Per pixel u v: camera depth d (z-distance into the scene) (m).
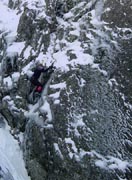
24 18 12.29
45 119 9.66
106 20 10.41
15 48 12.05
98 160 8.60
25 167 9.91
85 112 9.24
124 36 10.02
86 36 10.38
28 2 13.52
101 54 9.95
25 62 11.49
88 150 8.77
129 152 8.62
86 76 9.71
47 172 9.27
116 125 8.95
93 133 8.95
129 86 9.34
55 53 10.82
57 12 11.91
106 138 8.84
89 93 9.45
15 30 12.84
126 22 10.16
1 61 12.47
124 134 8.81
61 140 9.13
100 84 9.52
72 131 9.09
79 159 8.73
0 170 10.15
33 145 9.70
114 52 9.86
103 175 8.45
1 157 10.41
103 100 9.30
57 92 9.85
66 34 10.94
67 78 9.89
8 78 11.70
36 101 10.56
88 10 11.12
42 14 11.88
